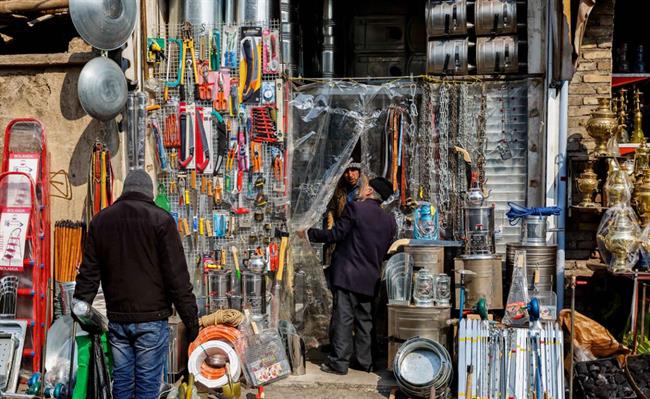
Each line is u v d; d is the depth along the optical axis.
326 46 7.54
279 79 6.59
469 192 6.13
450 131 6.64
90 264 4.63
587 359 5.66
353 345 6.41
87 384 4.84
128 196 4.66
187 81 6.68
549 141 6.43
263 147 6.61
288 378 6.04
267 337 6.02
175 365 5.96
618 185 5.88
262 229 6.62
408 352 5.77
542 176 6.54
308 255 6.77
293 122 6.84
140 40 6.61
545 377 5.36
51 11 6.61
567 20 6.10
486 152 6.67
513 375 5.39
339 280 6.10
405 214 6.70
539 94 6.56
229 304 6.39
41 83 6.38
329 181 6.78
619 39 7.43
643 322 5.77
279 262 6.37
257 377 5.90
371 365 6.23
